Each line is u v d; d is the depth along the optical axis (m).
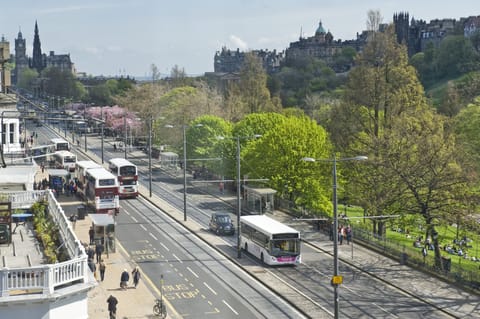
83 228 84.88
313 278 65.69
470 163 77.38
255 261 72.06
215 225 85.62
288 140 97.88
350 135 89.56
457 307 56.88
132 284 62.38
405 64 92.19
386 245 76.12
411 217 80.50
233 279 65.19
